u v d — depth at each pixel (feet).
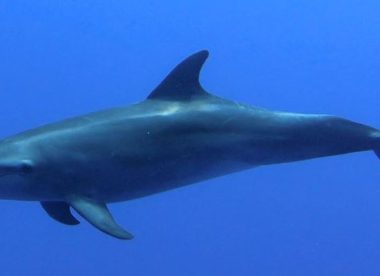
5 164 18.43
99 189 19.04
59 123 19.35
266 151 19.90
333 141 20.12
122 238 17.38
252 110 20.01
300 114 20.17
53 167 18.69
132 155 18.98
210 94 19.93
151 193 19.61
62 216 19.52
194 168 19.54
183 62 19.51
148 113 19.35
